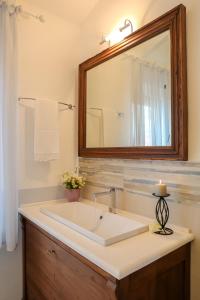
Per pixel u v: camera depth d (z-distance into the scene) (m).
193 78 1.22
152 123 1.41
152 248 1.04
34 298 1.59
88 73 1.96
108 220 1.48
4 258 1.71
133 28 1.58
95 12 1.92
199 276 1.18
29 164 1.81
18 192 1.75
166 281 1.09
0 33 1.62
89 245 1.06
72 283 1.16
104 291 0.95
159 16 1.37
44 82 1.90
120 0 1.68
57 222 1.39
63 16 1.98
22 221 1.70
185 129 1.23
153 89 1.41
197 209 1.19
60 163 1.98
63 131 2.00
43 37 1.89
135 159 1.51
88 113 1.95
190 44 1.24
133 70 1.55
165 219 1.29
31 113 1.82
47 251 1.40
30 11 1.82
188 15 1.25
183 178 1.25
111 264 0.90
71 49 2.06
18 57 1.68
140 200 1.50
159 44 1.38
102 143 1.80
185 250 1.18
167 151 1.30
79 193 1.90
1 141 1.60
